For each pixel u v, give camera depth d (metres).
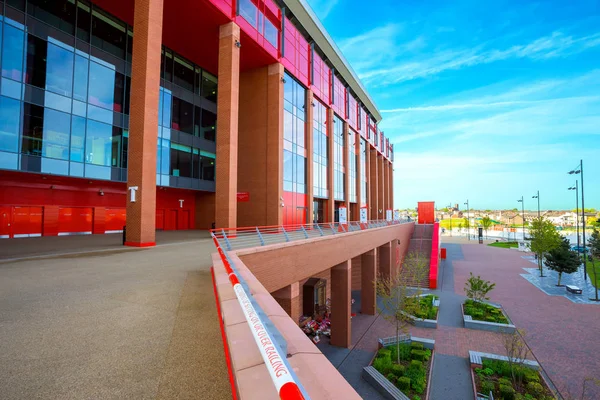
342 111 43.62
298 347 2.36
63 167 20.50
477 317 23.58
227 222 20.97
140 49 17.03
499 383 13.98
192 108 30.28
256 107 28.42
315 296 25.14
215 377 3.49
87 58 21.91
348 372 16.53
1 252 14.27
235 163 21.72
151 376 3.54
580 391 13.70
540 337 19.70
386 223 37.59
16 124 18.42
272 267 12.62
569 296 29.52
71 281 8.86
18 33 18.56
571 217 165.50
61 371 3.70
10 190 21.28
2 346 4.48
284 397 0.84
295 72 30.84
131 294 7.47
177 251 15.14
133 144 16.94
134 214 16.72
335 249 18.95
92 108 22.16
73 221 24.44
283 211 28.80
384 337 21.56
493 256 58.06
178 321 5.56
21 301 6.87
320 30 34.38
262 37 25.34
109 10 22.78
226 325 3.40
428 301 27.83
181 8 20.72
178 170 28.67
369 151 55.78
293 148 30.89
